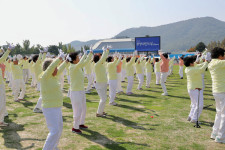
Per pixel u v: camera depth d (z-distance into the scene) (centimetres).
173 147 431
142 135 496
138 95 1008
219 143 453
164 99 907
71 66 504
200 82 573
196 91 571
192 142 457
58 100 362
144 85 1368
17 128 540
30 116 652
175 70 2595
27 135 492
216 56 481
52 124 354
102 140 466
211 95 992
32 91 1121
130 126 559
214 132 476
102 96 634
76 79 498
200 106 571
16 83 850
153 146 434
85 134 502
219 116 473
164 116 650
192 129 538
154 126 559
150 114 673
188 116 634
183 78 1734
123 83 1472
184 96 970
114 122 594
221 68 457
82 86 509
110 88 791
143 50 2862
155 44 2802
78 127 514
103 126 559
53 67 339
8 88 1236
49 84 352
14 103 833
